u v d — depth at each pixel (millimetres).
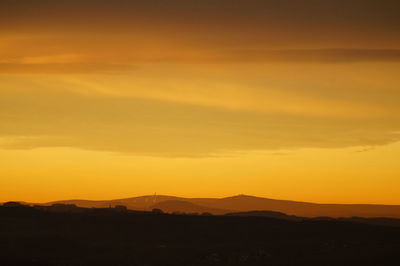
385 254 105188
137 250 121688
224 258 110688
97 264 106250
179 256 113188
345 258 104188
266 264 103312
